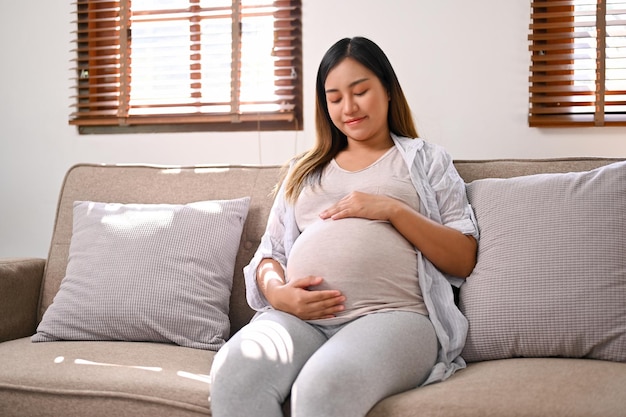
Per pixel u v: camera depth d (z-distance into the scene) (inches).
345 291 67.2
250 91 106.5
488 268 69.9
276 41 104.7
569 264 66.6
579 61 96.5
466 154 98.5
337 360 57.0
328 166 77.8
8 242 117.0
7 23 115.7
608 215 67.7
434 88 99.1
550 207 70.0
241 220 84.7
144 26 109.8
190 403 60.6
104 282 79.7
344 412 54.9
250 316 83.4
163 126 110.3
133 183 91.3
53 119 114.5
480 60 97.6
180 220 83.0
